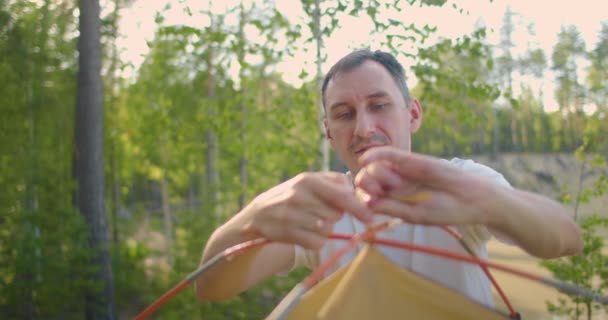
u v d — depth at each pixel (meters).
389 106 1.26
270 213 0.87
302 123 5.91
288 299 1.03
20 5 7.66
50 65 8.01
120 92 11.08
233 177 8.79
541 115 23.61
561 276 4.30
